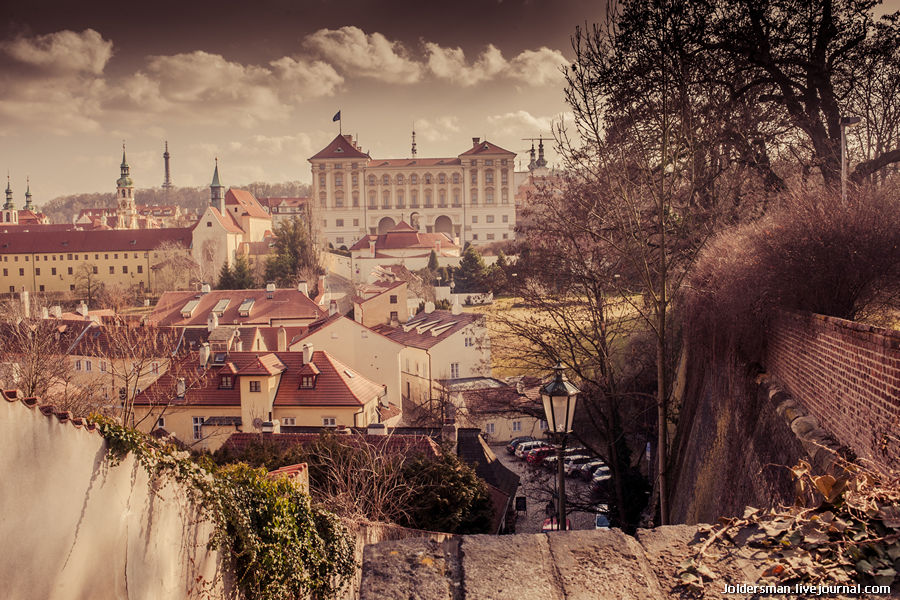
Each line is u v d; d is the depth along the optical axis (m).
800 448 9.49
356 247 133.62
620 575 3.79
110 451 8.93
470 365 58.28
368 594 3.71
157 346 51.44
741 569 3.87
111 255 140.88
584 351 24.73
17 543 7.43
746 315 13.03
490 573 3.83
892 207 11.04
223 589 11.34
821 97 21.81
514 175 180.75
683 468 19.72
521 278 25.84
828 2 21.50
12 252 141.00
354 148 180.12
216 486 11.26
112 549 8.84
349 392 42.12
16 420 7.48
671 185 17.42
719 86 21.77
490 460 36.31
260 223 165.88
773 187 19.59
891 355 7.06
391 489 20.89
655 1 19.03
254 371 40.94
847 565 3.82
